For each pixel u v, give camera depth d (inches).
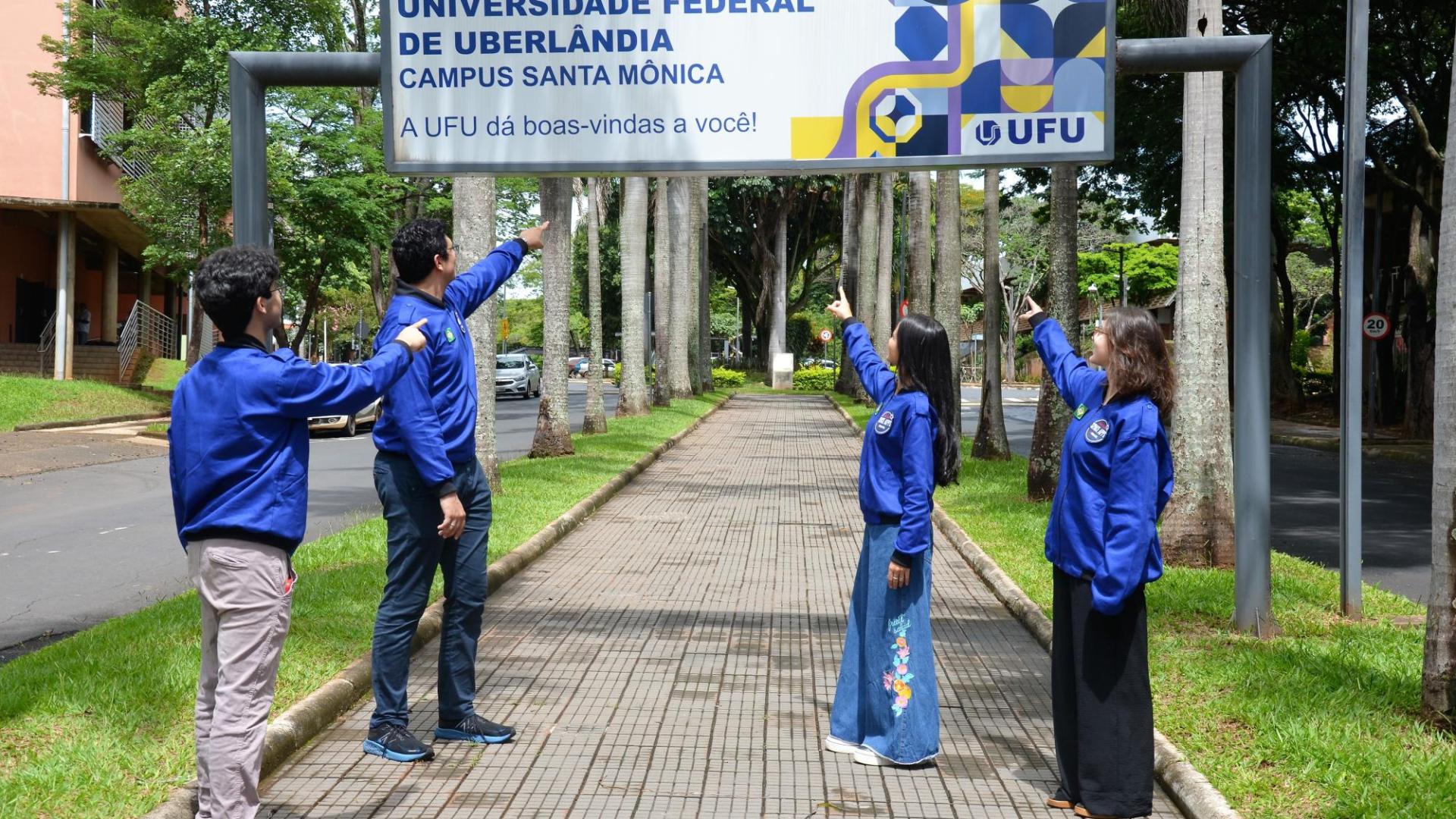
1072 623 176.9
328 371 152.6
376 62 273.0
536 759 199.3
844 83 270.1
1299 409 1379.2
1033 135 268.5
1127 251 2401.6
